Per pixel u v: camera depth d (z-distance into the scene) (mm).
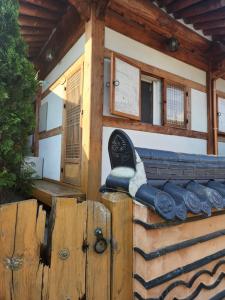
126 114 3408
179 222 1368
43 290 1085
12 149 2219
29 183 2857
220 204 1526
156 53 4039
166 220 1214
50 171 4621
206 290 1524
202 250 1527
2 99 2039
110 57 3367
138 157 1354
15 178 2299
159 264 1278
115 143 1437
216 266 1609
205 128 4770
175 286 1332
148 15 3449
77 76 3652
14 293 1030
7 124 2070
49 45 4762
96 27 3219
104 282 1219
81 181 3199
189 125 4453
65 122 4027
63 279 1128
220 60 4723
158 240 1285
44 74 5504
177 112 4305
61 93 4336
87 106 3172
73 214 1170
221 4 3260
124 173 1383
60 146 4203
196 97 4660
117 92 3299
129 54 3648
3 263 1018
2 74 2064
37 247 1093
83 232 1188
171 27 3832
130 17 3582
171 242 1347
